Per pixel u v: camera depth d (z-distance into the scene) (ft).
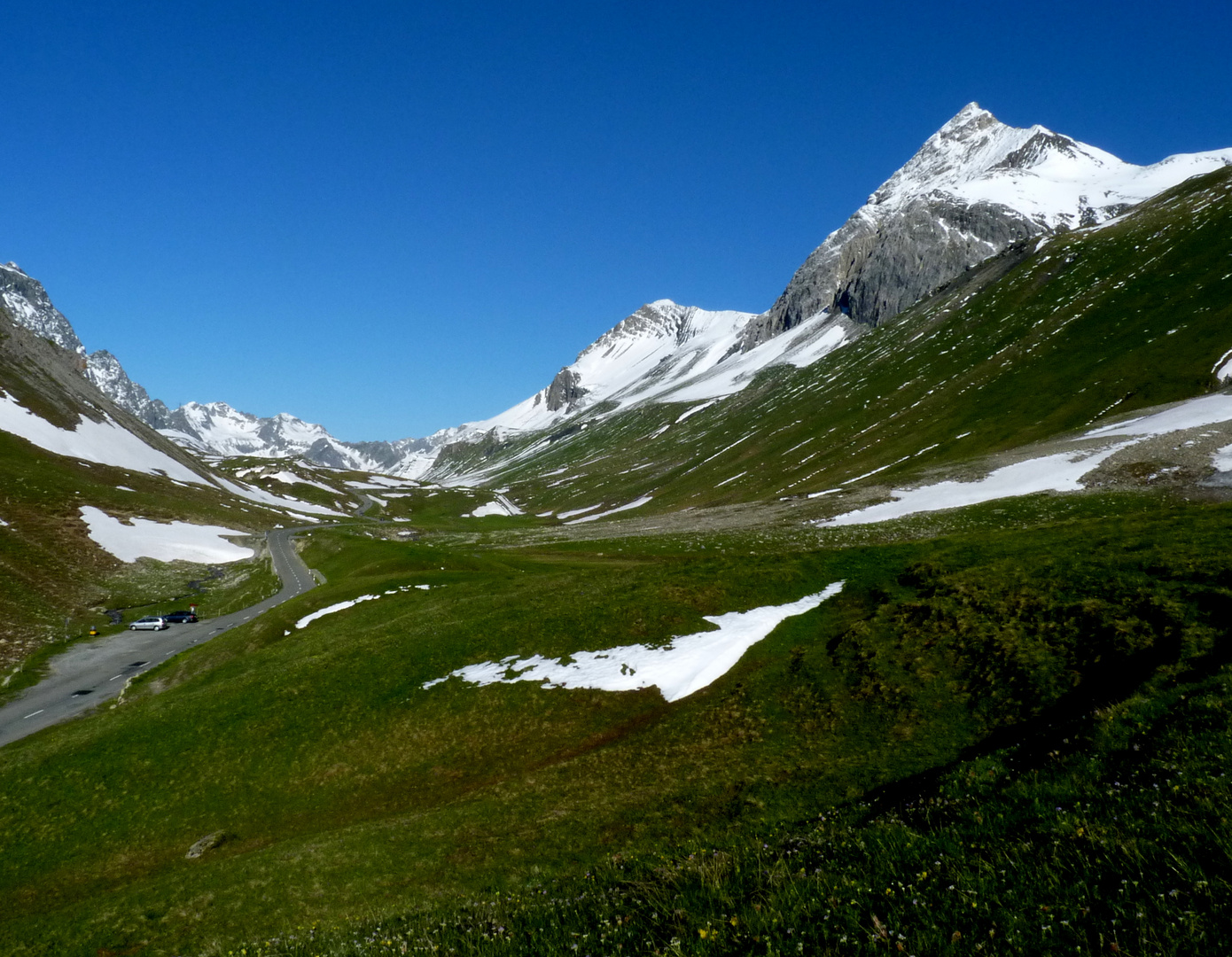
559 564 334.03
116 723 148.05
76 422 619.26
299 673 151.33
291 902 81.05
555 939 36.42
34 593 299.99
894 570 154.92
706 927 32.09
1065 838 33.04
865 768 86.69
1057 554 134.72
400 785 113.39
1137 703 57.06
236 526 513.04
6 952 82.02
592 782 99.35
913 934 27.43
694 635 139.85
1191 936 23.26
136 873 102.22
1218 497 238.68
